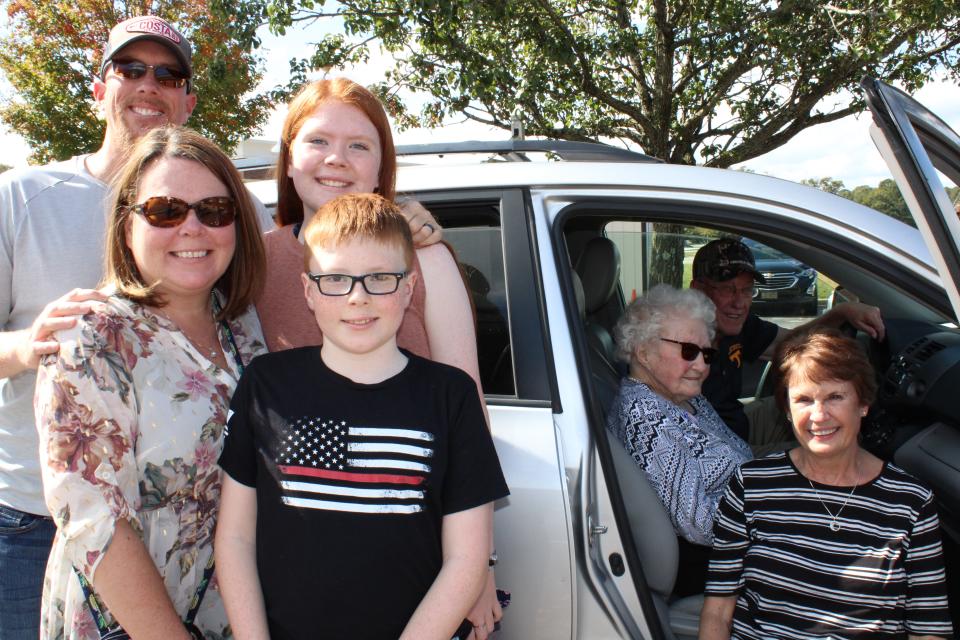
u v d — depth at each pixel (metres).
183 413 1.33
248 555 1.29
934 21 6.22
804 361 1.63
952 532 1.95
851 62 6.92
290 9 6.56
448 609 1.21
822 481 1.67
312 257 1.29
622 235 2.87
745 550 1.75
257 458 1.30
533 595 1.67
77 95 11.38
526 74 6.96
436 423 1.28
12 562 1.67
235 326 1.57
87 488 1.18
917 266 1.69
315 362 1.33
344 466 1.24
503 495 1.30
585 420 1.72
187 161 1.38
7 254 1.73
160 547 1.32
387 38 6.93
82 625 1.26
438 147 2.25
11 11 11.01
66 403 1.21
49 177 1.80
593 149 2.16
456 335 1.54
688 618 1.91
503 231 1.83
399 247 1.29
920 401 2.10
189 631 1.38
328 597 1.22
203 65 10.28
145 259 1.36
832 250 1.76
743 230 1.95
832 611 1.62
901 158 1.36
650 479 1.99
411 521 1.23
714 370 2.68
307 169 1.64
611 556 1.69
